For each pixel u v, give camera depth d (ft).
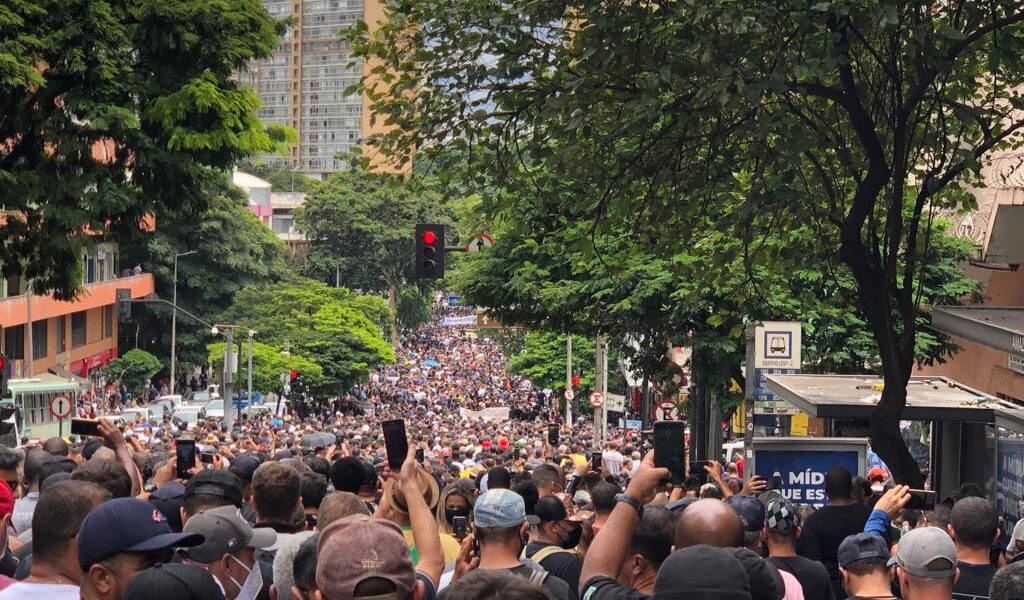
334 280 448.65
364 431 141.38
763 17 50.14
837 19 50.60
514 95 56.90
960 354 111.04
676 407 143.95
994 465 57.67
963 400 60.85
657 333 109.50
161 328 321.52
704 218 59.26
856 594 25.29
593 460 61.77
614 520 20.77
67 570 21.44
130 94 80.12
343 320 320.70
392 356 323.57
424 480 26.99
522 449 106.22
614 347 119.96
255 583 23.26
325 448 67.41
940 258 107.45
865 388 67.92
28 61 74.95
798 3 49.65
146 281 308.81
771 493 29.58
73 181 78.54
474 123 57.41
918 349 103.81
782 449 62.34
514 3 55.36
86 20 76.69
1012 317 79.05
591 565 20.52
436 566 21.63
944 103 56.49
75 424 34.30
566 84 53.42
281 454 57.57
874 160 52.85
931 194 54.70
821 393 65.51
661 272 103.30
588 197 57.06
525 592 14.24
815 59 49.67
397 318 455.63
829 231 59.31
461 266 139.33
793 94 58.85
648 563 23.63
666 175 56.90
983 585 28.66
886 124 57.98
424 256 91.71
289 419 209.05
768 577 21.44
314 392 312.50
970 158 53.11
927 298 106.73
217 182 90.58
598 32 54.19
